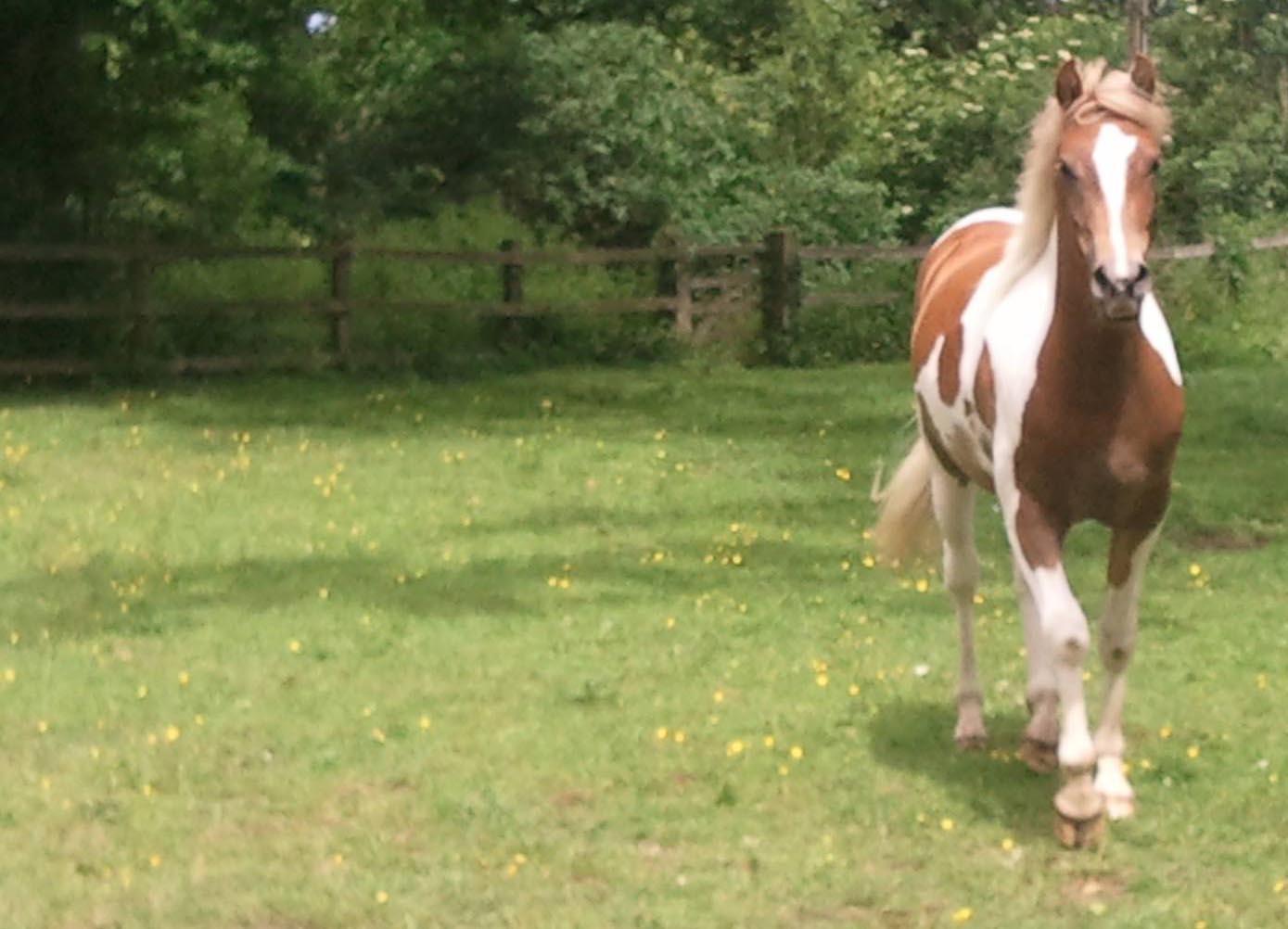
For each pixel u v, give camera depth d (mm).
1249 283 22688
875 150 27172
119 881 5625
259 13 17234
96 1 16453
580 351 20047
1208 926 5254
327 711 7430
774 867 5719
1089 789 5863
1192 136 25484
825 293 21516
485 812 6191
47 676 7918
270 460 13312
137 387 17172
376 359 18734
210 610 9070
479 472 12977
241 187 20609
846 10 29000
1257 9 26500
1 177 18375
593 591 9531
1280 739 7078
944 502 6922
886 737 7098
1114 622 6195
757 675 7980
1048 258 6012
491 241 22766
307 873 5672
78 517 11188
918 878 5621
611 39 24297
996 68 27094
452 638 8578
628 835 6031
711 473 13094
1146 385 5703
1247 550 10836
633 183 23125
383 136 24156
